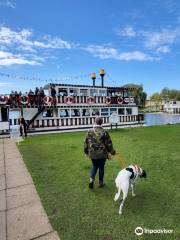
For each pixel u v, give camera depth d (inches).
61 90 1025.5
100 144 268.7
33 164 414.9
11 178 343.9
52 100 979.9
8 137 860.0
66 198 261.9
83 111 1084.5
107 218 214.5
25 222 214.5
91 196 264.5
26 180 329.7
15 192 287.9
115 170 355.6
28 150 551.2
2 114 892.6
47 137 795.4
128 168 235.1
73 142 649.6
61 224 207.9
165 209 227.1
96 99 1107.3
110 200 252.4
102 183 288.5
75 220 213.6
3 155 512.7
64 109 1020.5
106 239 183.8
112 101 1162.0
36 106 943.0
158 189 275.1
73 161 421.7
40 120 963.3
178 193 262.5
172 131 862.5
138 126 1160.2
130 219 211.3
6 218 223.5
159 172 337.1
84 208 235.9
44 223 211.0
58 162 419.5
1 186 312.2
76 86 1059.9
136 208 231.0
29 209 239.6
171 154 448.1
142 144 573.6
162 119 2199.8
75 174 345.4
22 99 917.8
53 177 336.2
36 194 277.1
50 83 995.9
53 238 188.4
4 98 890.1
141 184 292.2
